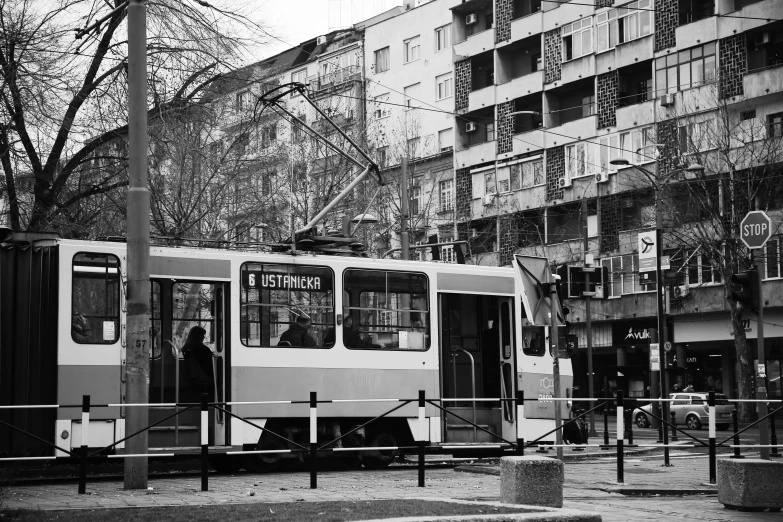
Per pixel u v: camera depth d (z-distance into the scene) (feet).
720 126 140.97
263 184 113.91
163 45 82.23
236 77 86.48
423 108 195.62
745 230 62.39
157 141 86.38
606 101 171.32
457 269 67.56
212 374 59.52
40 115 76.59
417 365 65.10
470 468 60.03
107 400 54.95
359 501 38.32
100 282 55.72
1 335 53.31
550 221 181.06
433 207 202.18
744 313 149.79
